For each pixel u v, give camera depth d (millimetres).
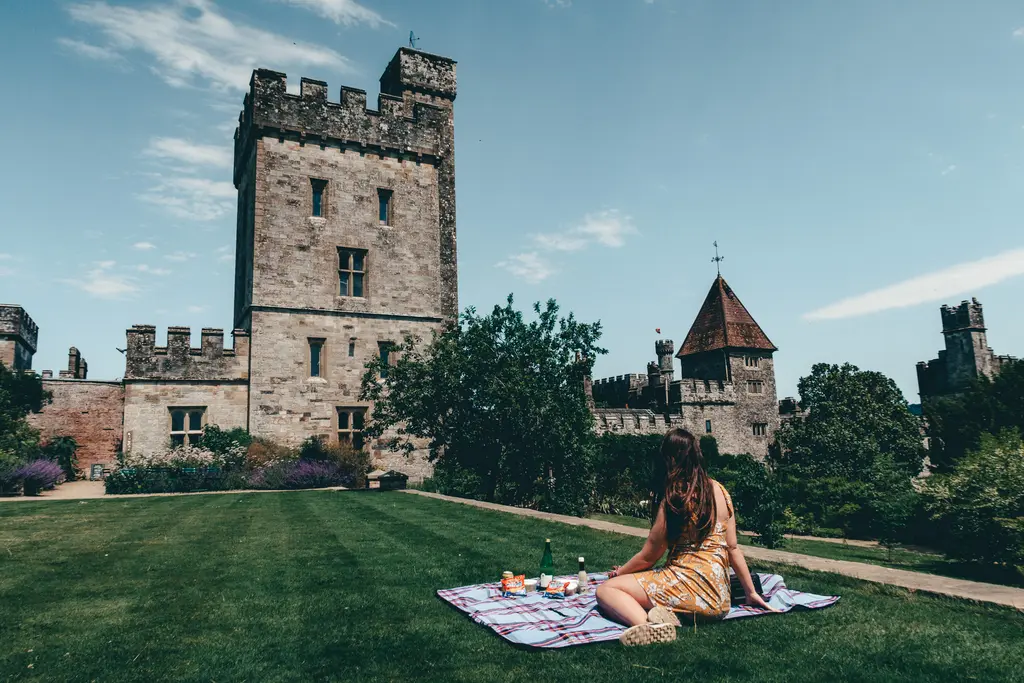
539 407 19703
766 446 51594
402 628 5090
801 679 3965
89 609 5758
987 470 11219
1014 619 5109
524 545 8867
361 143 28312
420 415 20531
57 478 23781
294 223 26859
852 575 6430
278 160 26875
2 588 6559
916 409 47719
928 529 19188
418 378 20984
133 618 5473
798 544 19234
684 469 5078
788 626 4941
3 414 24016
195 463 22078
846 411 34594
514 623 5016
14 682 4082
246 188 29250
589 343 20953
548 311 21094
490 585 6293
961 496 11438
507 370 20016
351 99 28406
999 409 17875
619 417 42906
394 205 28969
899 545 19172
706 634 4762
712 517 5016
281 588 6484
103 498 17984
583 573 5887
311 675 4176
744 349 52844
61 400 27188
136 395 24031
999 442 12008
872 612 5328
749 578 5234
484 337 20484
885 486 24219
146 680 4117
